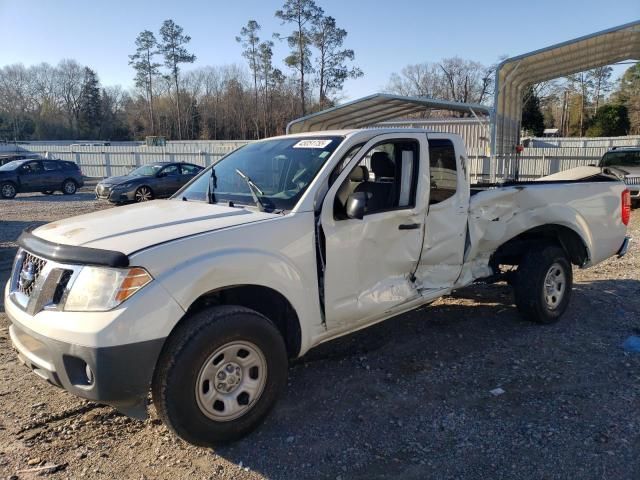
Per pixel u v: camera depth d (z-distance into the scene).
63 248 2.99
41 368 3.00
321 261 3.62
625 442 3.20
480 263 4.97
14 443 3.26
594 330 5.09
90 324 2.75
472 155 19.53
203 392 3.02
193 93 87.56
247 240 3.26
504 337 4.93
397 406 3.69
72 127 95.19
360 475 2.95
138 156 34.41
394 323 5.34
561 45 14.77
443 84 69.25
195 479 2.92
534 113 57.78
